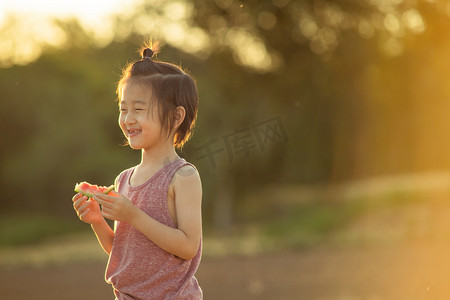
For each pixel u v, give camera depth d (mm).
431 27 16484
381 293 11391
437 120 23672
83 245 27812
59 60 44750
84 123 43906
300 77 21594
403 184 28828
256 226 34531
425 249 16891
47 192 44906
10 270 16000
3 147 44656
